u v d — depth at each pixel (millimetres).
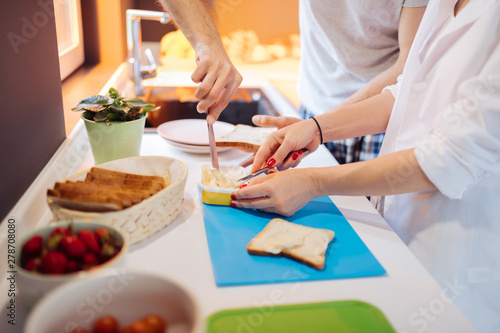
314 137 1077
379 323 601
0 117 694
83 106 962
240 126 1285
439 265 900
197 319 452
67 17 1673
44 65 908
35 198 804
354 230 850
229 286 665
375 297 664
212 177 953
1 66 697
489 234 864
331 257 747
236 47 2467
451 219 877
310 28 1389
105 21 1822
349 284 688
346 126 1086
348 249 772
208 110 978
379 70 1361
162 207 764
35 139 859
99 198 683
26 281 528
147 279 504
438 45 908
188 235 791
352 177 844
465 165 771
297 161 1050
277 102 1677
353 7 1249
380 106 1099
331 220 875
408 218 958
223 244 760
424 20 968
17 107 765
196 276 683
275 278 680
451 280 896
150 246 750
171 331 495
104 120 947
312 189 867
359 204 966
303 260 715
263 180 875
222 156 1166
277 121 1170
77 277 514
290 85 2023
